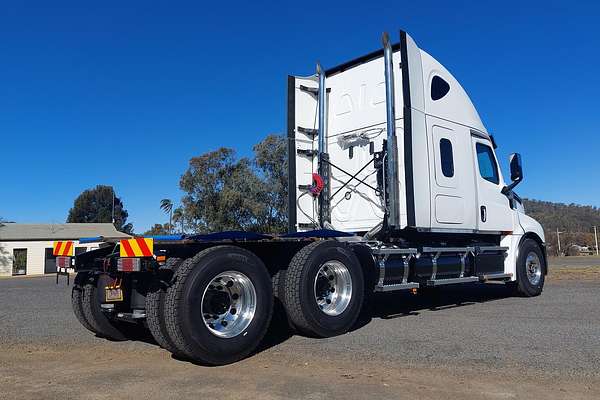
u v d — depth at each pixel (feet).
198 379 16.93
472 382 16.06
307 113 32.17
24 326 28.45
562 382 15.93
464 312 29.76
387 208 27.61
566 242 191.52
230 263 19.29
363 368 17.84
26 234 162.71
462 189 30.86
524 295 36.32
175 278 18.29
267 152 131.23
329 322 22.59
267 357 19.72
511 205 35.53
